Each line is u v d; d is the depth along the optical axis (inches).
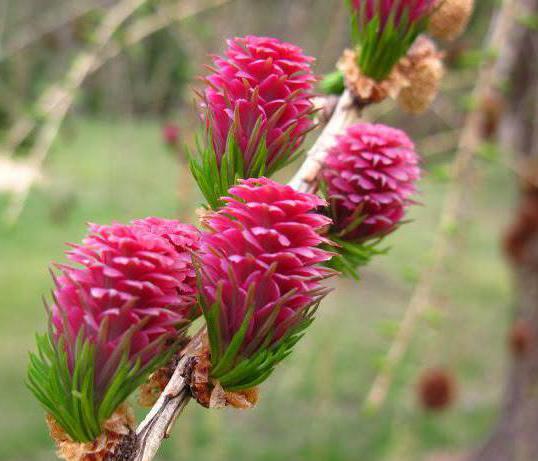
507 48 10.9
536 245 14.7
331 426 22.3
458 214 8.8
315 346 16.3
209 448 16.4
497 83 8.8
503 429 19.2
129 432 2.9
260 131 3.4
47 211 31.4
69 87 9.2
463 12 4.2
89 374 2.8
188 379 3.0
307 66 3.5
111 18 9.7
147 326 2.8
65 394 2.9
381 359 7.8
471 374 24.7
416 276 8.1
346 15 12.7
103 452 2.9
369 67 4.2
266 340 3.0
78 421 2.9
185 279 3.0
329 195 3.9
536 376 17.7
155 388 3.2
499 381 24.6
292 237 2.9
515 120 14.1
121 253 2.7
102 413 2.9
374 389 7.7
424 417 14.1
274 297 2.9
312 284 2.9
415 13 4.1
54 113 9.1
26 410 22.5
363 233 4.0
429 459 21.7
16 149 9.7
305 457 20.9
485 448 19.8
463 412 24.2
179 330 2.9
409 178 3.9
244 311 2.9
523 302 16.5
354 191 3.9
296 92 3.4
